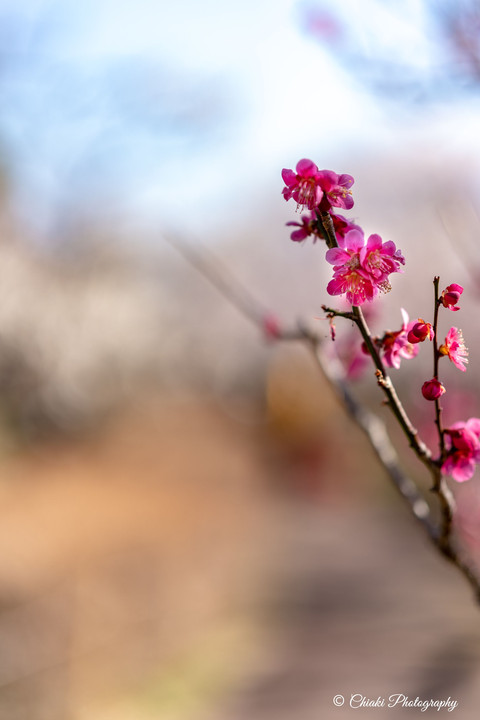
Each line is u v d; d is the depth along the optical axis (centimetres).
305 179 130
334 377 194
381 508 1252
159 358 2002
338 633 704
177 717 573
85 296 1569
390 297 1084
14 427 1507
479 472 373
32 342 1445
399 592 811
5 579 772
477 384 520
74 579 797
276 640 709
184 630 757
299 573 929
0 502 1192
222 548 1062
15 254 1428
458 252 252
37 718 540
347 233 128
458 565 150
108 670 632
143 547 1018
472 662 584
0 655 585
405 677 571
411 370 604
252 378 2339
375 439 185
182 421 2066
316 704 559
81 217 1445
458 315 832
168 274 2222
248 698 588
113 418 1800
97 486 1396
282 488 1466
